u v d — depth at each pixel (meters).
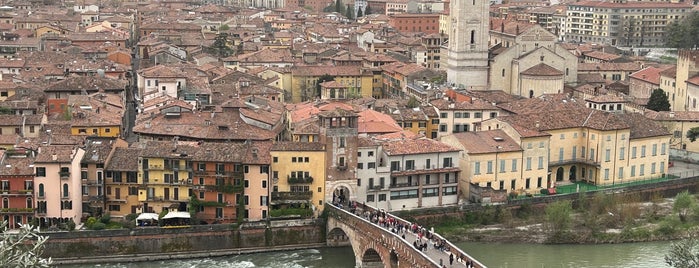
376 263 198.25
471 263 164.25
